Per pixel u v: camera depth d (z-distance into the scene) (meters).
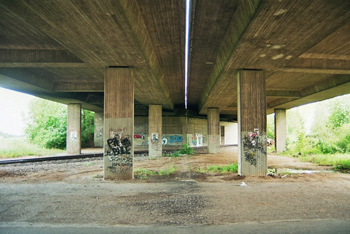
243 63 14.40
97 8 8.43
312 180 13.73
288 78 21.78
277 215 7.66
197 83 25.11
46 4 8.16
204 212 8.01
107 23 9.53
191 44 14.22
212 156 31.17
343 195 10.20
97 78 22.72
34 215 7.71
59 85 24.22
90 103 33.34
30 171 17.08
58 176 15.17
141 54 12.97
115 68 15.09
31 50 14.91
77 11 8.63
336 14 8.87
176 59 16.83
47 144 42.75
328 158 23.66
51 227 6.72
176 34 12.74
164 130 45.81
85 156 28.84
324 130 38.72
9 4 9.02
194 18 11.03
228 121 61.66
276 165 21.39
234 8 10.26
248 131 15.35
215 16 10.89
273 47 11.92
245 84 15.48
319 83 23.67
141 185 12.50
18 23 11.34
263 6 8.33
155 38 13.28
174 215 7.72
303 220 7.20
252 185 12.41
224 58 14.34
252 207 8.54
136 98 27.41
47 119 44.56
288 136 39.38
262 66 15.04
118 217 7.55
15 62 14.87
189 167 19.88
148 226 6.78
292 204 8.88
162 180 13.98
